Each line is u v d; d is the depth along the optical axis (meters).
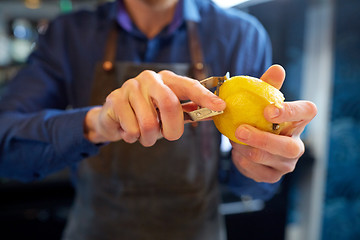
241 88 0.28
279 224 1.15
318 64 1.13
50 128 0.42
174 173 0.60
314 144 1.22
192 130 0.59
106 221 0.62
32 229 1.02
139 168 0.59
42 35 0.65
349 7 1.08
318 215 1.24
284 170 0.31
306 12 1.09
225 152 0.67
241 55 0.48
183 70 0.59
